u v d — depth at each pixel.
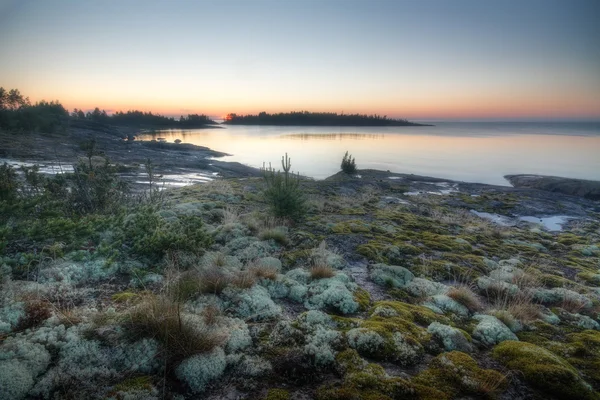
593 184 27.22
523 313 4.64
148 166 10.45
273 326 3.75
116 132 82.19
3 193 5.21
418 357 3.39
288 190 9.13
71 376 2.56
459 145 84.69
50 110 80.94
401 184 26.55
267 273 5.05
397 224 11.56
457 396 2.82
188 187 16.72
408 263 6.86
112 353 2.88
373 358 3.33
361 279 5.79
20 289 3.58
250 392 2.73
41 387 2.44
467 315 4.72
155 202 9.31
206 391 2.72
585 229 14.91
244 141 90.06
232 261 5.63
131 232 5.60
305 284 5.15
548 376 3.10
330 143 86.69
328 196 18.16
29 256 4.22
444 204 19.36
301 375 2.96
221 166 35.16
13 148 27.97
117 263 4.80
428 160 51.94
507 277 6.38
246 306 4.11
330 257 6.42
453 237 9.83
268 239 7.18
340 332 3.60
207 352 3.02
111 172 8.65
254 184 19.72
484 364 3.38
